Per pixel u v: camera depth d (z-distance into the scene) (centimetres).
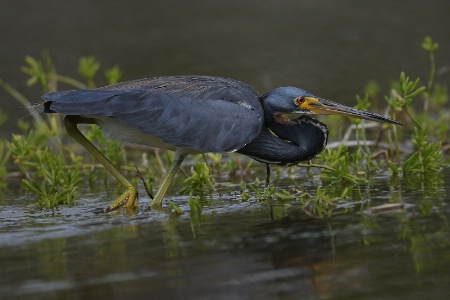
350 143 1599
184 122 1183
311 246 979
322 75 2089
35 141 1716
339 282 866
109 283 884
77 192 1402
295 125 1277
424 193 1208
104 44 2330
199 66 2142
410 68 2116
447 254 929
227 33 2416
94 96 1166
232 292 849
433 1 2630
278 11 2623
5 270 939
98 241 1037
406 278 869
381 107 1897
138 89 1192
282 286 862
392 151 1529
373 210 1113
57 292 865
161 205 1227
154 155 1703
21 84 2108
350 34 2391
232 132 1199
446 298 815
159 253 976
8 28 2444
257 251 968
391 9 2589
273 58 2212
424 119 1745
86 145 1244
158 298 841
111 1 2686
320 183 1341
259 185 1362
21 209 1258
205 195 1293
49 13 2555
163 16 2572
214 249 981
